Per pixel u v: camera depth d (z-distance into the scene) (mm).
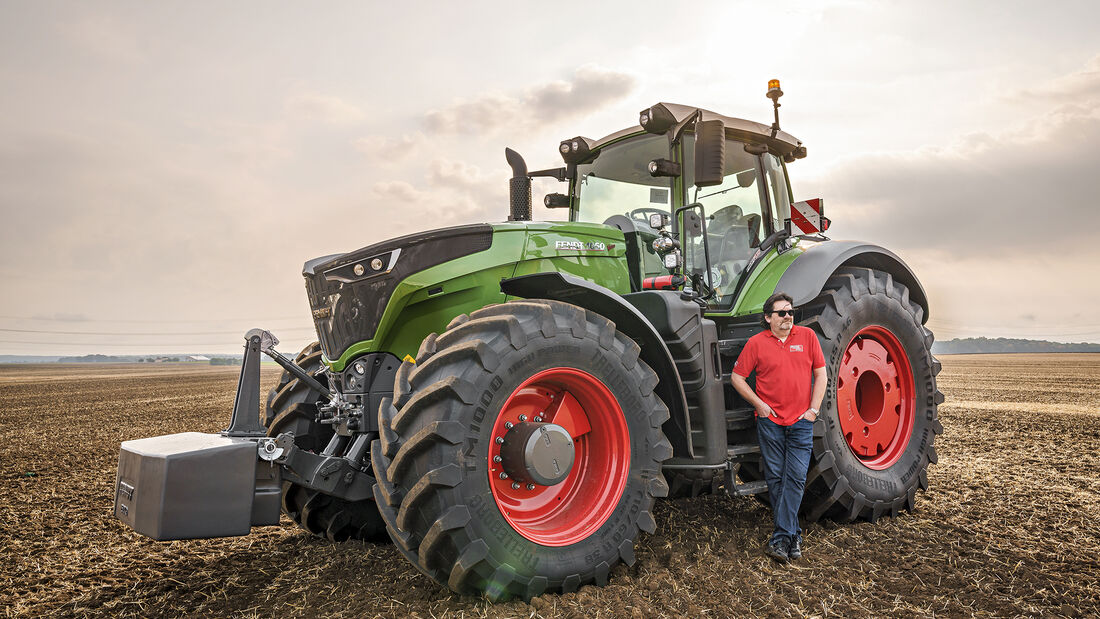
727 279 4273
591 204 4473
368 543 3740
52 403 18062
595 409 3119
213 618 2771
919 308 4699
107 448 8625
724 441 3512
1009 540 3621
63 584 3262
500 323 2801
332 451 3199
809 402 3512
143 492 2588
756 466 3945
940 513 4230
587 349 3004
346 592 2965
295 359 3928
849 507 3914
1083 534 3721
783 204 4828
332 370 3318
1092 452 6566
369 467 3164
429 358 2785
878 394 4387
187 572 3373
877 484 4059
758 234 4480
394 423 2680
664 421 3246
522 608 2688
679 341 3400
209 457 2619
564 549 2854
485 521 2648
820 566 3246
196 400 18875
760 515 4113
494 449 2848
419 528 2656
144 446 2723
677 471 3527
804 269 4152
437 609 2703
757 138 4547
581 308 3102
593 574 2910
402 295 3084
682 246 3973
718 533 3736
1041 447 6891
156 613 2852
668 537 3682
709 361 3500
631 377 3131
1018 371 29781
